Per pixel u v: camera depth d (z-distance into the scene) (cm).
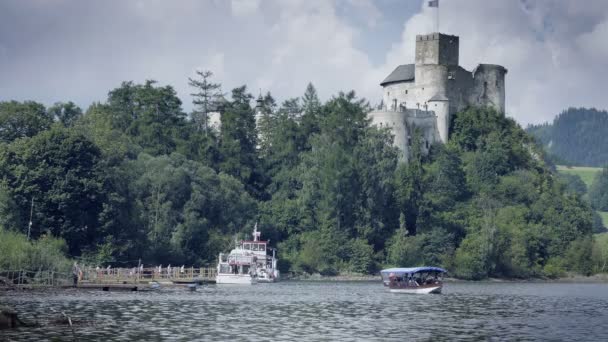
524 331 13850
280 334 13000
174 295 19888
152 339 12188
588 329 14200
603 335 13450
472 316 16138
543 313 16988
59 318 13712
